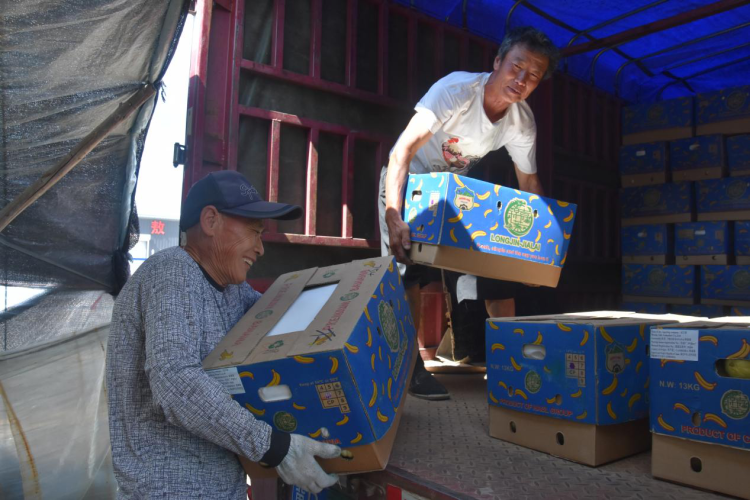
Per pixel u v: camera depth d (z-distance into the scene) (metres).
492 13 3.57
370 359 1.29
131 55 2.12
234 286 1.57
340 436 1.26
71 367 2.91
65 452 2.83
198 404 1.17
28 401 2.72
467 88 2.24
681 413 1.32
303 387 1.22
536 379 1.59
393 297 1.59
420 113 2.21
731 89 3.89
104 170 2.62
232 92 2.63
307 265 2.86
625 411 1.51
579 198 4.11
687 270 4.04
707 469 1.28
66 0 1.72
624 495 1.26
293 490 1.80
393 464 1.47
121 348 1.31
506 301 2.72
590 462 1.46
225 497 1.29
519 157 2.62
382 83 3.11
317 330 1.29
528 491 1.29
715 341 1.26
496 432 1.73
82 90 2.15
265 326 1.41
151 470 1.23
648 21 3.64
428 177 2.03
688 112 4.05
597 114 4.33
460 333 3.22
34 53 1.87
